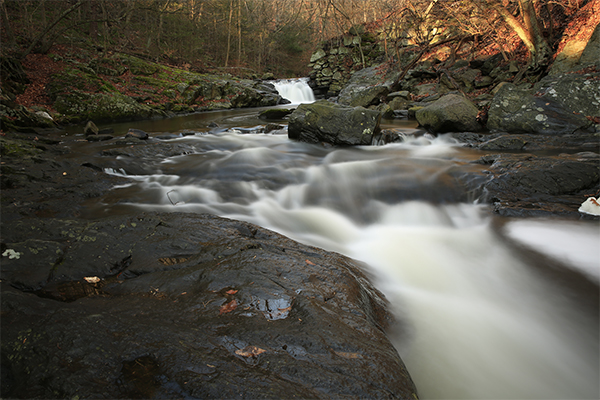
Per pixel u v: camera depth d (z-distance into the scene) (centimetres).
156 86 1853
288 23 2673
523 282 349
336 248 411
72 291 237
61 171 594
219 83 2103
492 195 532
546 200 511
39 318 191
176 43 2792
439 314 294
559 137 859
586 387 234
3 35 1680
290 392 149
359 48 2520
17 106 1117
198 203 513
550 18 1316
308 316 206
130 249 291
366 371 171
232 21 3328
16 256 262
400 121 1319
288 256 288
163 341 174
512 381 234
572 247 402
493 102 1029
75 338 172
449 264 384
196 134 1058
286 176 640
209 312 208
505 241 429
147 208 468
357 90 1920
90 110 1402
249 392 146
